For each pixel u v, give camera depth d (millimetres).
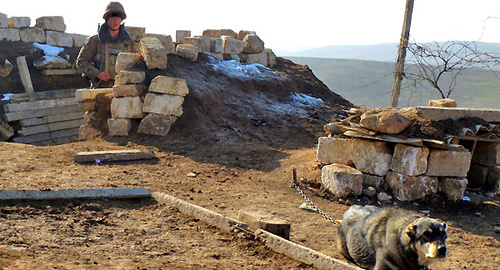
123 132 12578
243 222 6438
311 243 6453
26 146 10898
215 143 11945
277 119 14336
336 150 9656
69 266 4188
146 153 10664
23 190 6590
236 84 15578
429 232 4141
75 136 18875
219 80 15328
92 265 4352
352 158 9445
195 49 15484
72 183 7883
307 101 16781
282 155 11500
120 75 12977
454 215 8438
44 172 8594
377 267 4512
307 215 7785
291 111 15320
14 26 20906
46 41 21844
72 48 22750
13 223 5453
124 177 8906
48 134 18266
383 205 8664
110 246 5148
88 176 8625
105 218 6289
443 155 8914
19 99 18328
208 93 13797
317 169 9938
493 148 9586
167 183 8820
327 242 6539
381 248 4527
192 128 12586
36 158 9734
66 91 19781
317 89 18844
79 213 6316
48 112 18469
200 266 4789
